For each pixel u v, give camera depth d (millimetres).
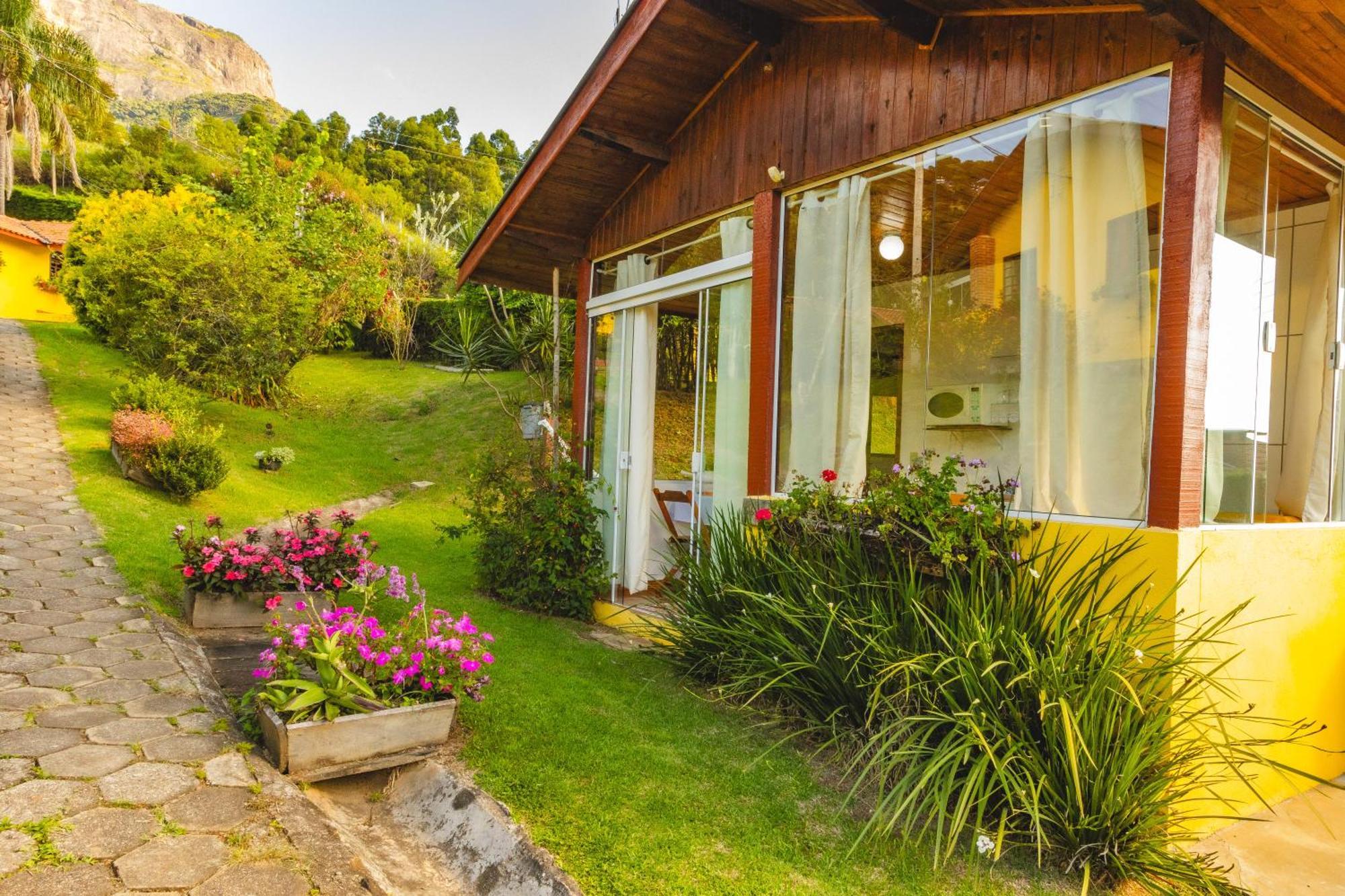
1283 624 3115
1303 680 3217
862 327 4086
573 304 10703
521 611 5602
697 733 3275
